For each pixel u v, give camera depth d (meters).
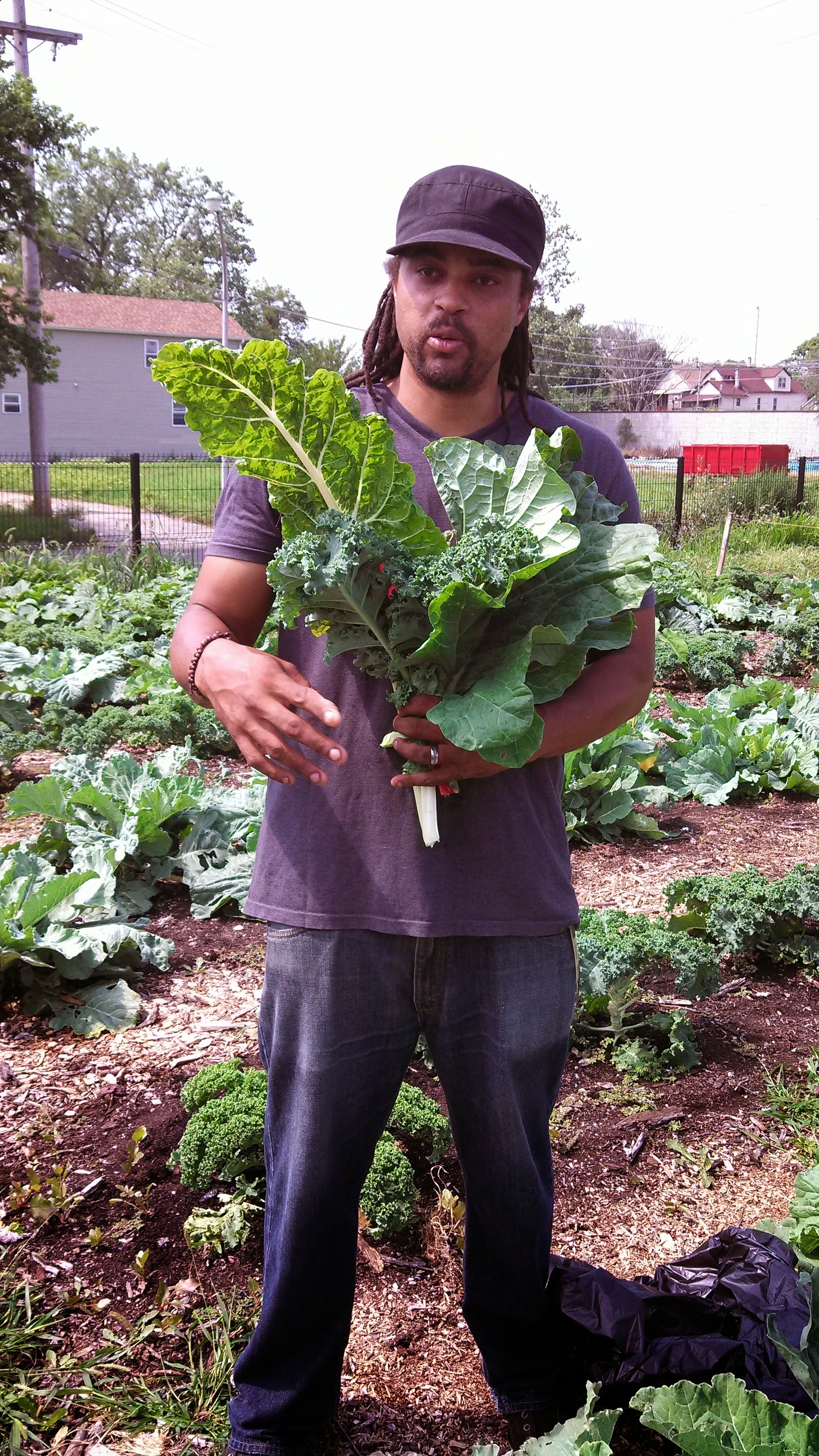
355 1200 2.18
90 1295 2.78
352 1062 2.04
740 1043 4.11
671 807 6.72
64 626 10.83
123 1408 2.46
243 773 7.34
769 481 25.58
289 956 2.03
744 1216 3.18
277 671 1.85
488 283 1.94
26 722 7.85
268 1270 2.18
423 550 1.90
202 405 1.78
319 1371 2.23
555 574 1.94
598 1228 3.11
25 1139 3.36
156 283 79.81
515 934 2.01
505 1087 2.07
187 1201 3.11
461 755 1.87
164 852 5.28
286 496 1.91
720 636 11.39
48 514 25.62
